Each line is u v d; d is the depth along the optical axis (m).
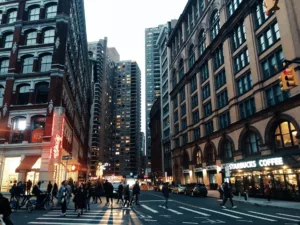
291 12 25.89
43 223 12.02
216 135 41.44
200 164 48.75
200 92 49.81
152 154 106.38
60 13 33.47
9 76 31.33
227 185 19.50
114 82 196.25
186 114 57.12
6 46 34.06
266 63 30.08
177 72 66.12
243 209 17.62
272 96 28.66
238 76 35.91
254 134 31.67
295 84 11.95
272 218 13.48
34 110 29.92
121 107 188.88
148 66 179.75
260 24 31.38
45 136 28.53
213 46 44.19
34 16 34.62
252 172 28.17
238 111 35.53
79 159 55.81
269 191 23.08
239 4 35.50
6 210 8.13
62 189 19.08
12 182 28.72
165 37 84.56
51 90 30.09
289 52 25.38
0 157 28.59
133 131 181.75
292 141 25.23
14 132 29.81
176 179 63.72
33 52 32.41
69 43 35.06
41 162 27.50
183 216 14.32
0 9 35.41
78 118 52.19
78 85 49.78
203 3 51.28
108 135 170.62
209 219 13.16
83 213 15.83
